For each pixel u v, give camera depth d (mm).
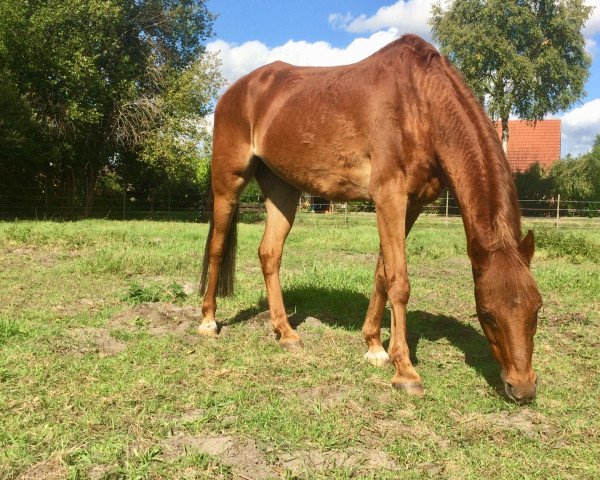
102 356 3779
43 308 5176
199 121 22547
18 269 7355
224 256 4664
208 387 3291
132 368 3574
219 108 4789
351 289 6219
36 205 21031
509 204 2973
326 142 3824
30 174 21672
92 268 7312
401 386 3287
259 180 4781
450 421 2879
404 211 3459
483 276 2879
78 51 18906
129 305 5406
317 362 3779
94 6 19578
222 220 4641
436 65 3436
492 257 2863
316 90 3971
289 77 4316
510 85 33500
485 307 2859
